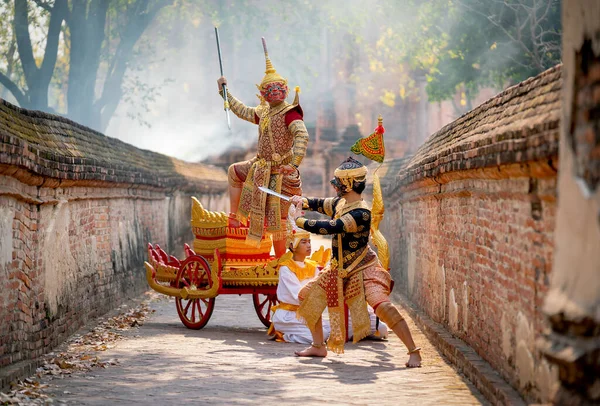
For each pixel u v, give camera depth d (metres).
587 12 3.33
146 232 16.05
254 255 10.16
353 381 6.70
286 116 9.33
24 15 25.38
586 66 3.35
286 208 9.49
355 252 7.56
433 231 9.87
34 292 7.77
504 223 6.06
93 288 10.88
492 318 6.44
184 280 10.32
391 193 15.40
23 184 7.41
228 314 11.91
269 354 8.19
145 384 6.63
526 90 5.89
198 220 10.24
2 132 6.43
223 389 6.41
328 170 43.53
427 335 9.36
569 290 3.37
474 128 7.39
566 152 3.54
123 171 12.69
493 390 5.79
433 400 5.95
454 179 7.98
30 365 7.01
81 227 10.29
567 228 3.45
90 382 6.72
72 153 9.94
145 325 10.66
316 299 7.80
